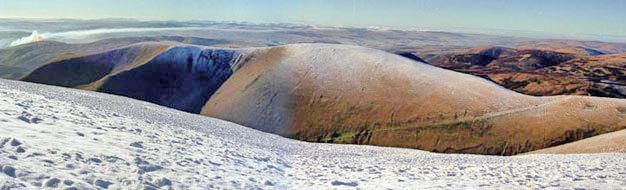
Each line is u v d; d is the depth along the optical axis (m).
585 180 16.58
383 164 24.16
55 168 9.40
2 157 9.02
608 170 19.67
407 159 29.75
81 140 13.35
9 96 20.47
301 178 16.12
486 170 20.55
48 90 52.31
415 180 16.73
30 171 8.70
